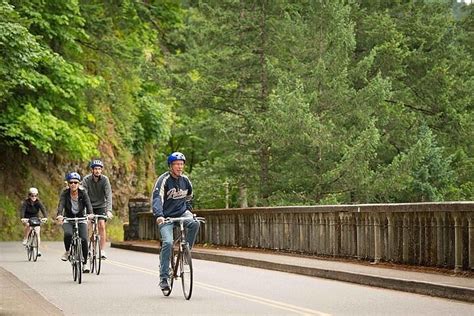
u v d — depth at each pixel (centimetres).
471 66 7775
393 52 7050
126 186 8888
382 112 6588
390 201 6431
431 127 7512
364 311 2420
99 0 7962
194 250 4991
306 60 6412
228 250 4966
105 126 8481
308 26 6397
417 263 3416
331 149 5997
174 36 8425
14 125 7062
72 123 7725
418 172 6400
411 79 7631
